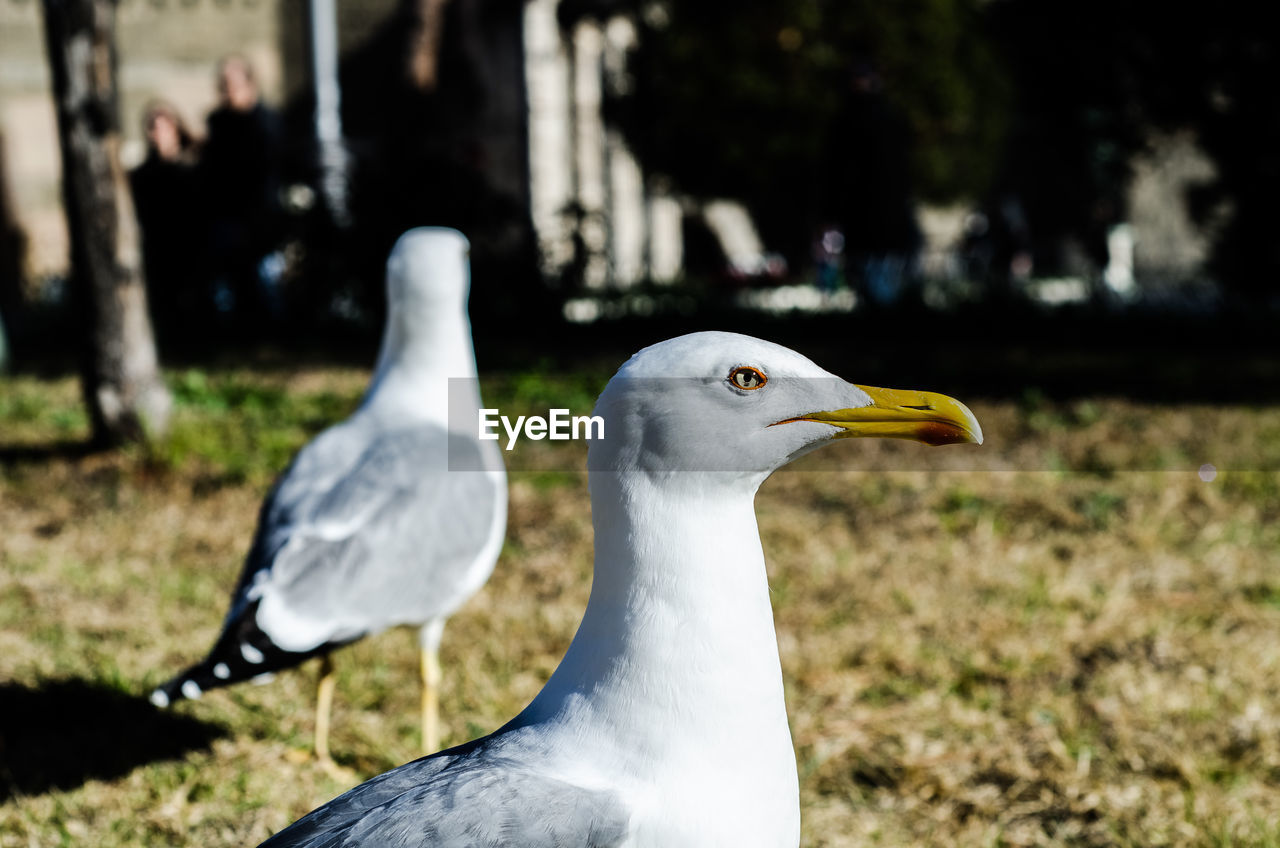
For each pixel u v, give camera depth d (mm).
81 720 1124
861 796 1045
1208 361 3041
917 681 1220
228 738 1111
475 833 650
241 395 2385
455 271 1111
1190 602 1403
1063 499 1801
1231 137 3891
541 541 1620
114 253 1896
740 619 701
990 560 1539
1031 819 1016
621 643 697
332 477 1046
